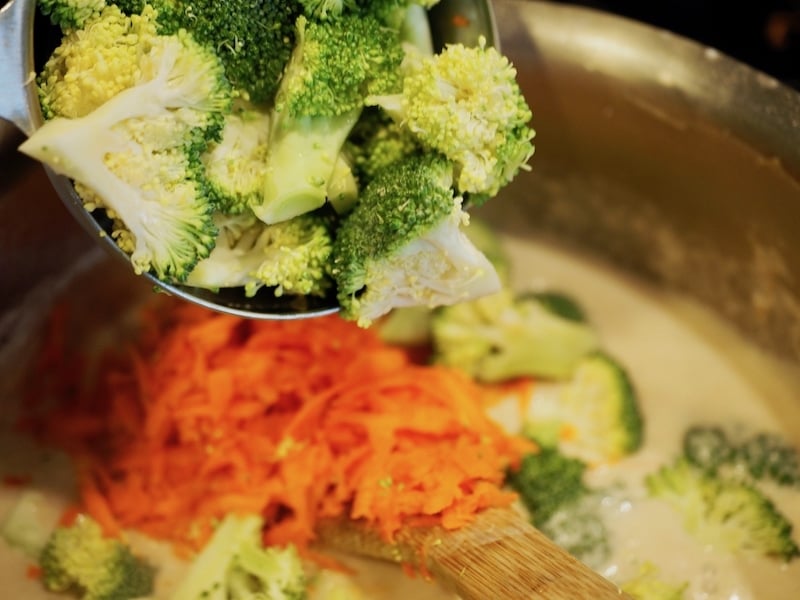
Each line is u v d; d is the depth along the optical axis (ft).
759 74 0.93
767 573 0.92
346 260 0.80
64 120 0.72
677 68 0.95
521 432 1.02
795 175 0.91
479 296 0.84
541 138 1.04
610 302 1.10
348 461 0.93
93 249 1.04
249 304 0.83
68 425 1.01
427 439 0.94
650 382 1.05
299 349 1.00
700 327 1.07
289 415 0.98
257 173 0.80
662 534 0.95
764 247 0.98
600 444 1.01
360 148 0.84
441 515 0.87
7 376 1.01
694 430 1.01
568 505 0.96
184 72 0.75
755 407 1.02
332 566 0.94
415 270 0.80
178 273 0.76
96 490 0.97
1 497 0.97
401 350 1.05
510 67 0.80
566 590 0.76
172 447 0.99
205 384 0.97
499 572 0.79
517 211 1.12
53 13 0.75
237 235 0.82
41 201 0.95
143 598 0.93
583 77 0.97
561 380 1.05
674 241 1.05
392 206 0.78
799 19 1.11
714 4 1.14
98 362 1.06
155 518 0.96
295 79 0.78
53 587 0.92
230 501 0.95
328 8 0.79
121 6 0.77
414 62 0.83
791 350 1.00
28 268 0.99
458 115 0.78
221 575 0.91
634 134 1.00
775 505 0.96
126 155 0.73
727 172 0.96
